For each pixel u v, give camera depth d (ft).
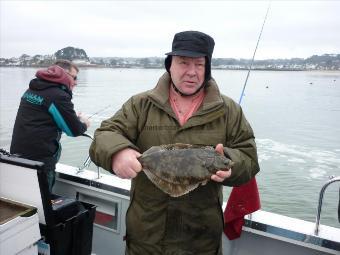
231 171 7.16
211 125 7.72
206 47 7.59
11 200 9.14
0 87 145.89
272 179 37.19
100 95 97.86
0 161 9.49
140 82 150.51
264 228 9.72
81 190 13.37
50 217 9.68
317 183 35.96
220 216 7.97
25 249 8.23
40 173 9.04
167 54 7.61
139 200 7.88
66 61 16.16
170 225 7.66
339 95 71.97
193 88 7.73
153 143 7.81
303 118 67.97
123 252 12.64
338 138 52.80
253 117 71.36
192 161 7.20
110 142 7.28
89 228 11.71
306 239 9.21
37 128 13.58
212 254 8.00
